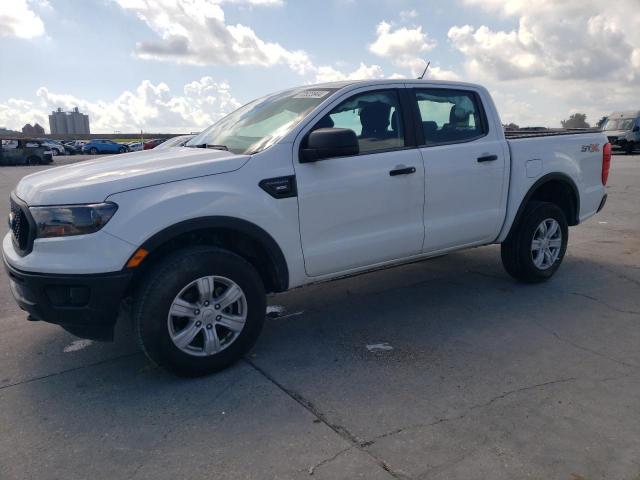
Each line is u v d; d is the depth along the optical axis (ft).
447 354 13.11
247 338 12.47
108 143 173.58
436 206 15.28
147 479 8.72
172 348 11.50
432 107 15.62
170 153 13.96
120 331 15.02
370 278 19.56
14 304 17.47
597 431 9.74
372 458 9.07
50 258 10.88
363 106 14.34
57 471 8.98
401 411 10.53
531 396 11.00
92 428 10.23
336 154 12.64
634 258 21.58
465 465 8.84
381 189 14.11
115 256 10.79
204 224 11.57
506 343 13.69
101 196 10.91
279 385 11.71
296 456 9.18
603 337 13.97
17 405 11.15
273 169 12.62
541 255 18.02
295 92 15.28
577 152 18.72
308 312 16.30
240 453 9.32
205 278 11.66
